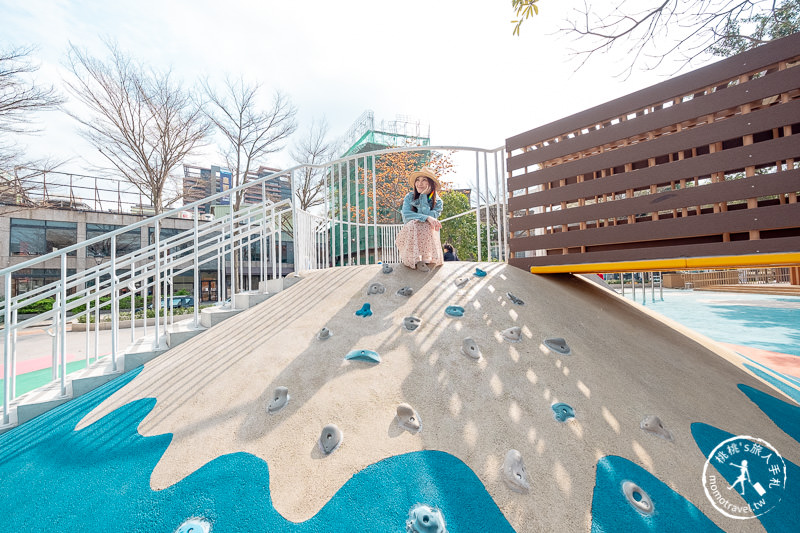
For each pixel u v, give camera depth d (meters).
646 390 2.68
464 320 3.16
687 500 1.79
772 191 2.91
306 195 21.02
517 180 4.69
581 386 2.54
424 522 1.58
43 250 20.56
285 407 2.32
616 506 1.71
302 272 5.12
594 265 3.94
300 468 1.88
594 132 4.02
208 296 25.06
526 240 4.59
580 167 4.11
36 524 1.76
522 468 1.85
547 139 4.42
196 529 1.59
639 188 3.66
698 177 3.29
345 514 1.64
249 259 5.20
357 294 3.76
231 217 4.64
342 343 2.93
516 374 2.57
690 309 12.32
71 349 8.58
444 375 2.51
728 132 3.14
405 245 4.18
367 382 2.46
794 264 2.77
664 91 3.53
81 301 4.19
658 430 2.21
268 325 3.53
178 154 18.59
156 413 2.52
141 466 2.03
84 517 1.75
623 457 1.99
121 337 10.08
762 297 16.31
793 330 8.25
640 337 3.71
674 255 3.37
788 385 3.94
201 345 3.61
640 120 3.68
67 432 2.60
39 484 2.06
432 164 18.27
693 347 4.08
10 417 3.21
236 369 2.85
